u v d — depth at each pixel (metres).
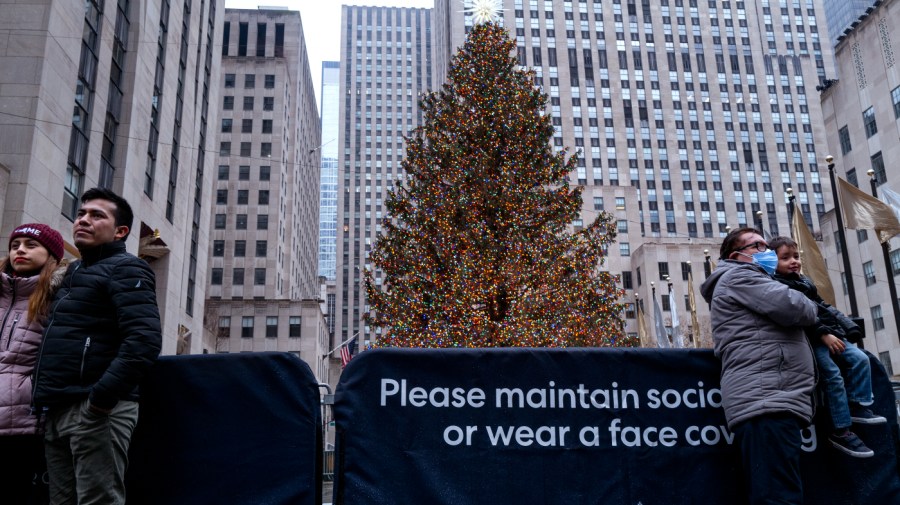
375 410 4.13
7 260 4.02
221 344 64.25
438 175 20.52
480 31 22.84
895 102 41.19
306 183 98.38
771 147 99.25
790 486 3.66
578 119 96.06
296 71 88.81
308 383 4.16
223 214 74.75
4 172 19.95
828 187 98.19
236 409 4.12
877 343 42.56
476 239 18.95
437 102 22.77
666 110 98.62
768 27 105.38
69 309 3.60
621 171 94.56
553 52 98.50
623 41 100.94
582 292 19.81
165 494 4.00
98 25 26.38
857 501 4.11
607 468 4.15
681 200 94.81
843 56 46.47
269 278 73.00
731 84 101.62
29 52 21.52
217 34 47.25
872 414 4.13
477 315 18.44
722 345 4.01
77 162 24.33
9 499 3.95
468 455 4.11
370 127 165.75
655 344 44.66
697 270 73.62
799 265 4.43
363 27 174.75
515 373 4.24
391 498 4.00
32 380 3.62
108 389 3.34
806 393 3.78
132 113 28.91
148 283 3.66
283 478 4.03
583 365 4.28
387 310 20.19
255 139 78.00
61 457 3.63
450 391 4.20
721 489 4.16
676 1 104.38
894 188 41.19
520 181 20.11
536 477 4.11
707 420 4.25
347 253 153.62
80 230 3.74
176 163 36.56
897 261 40.97
